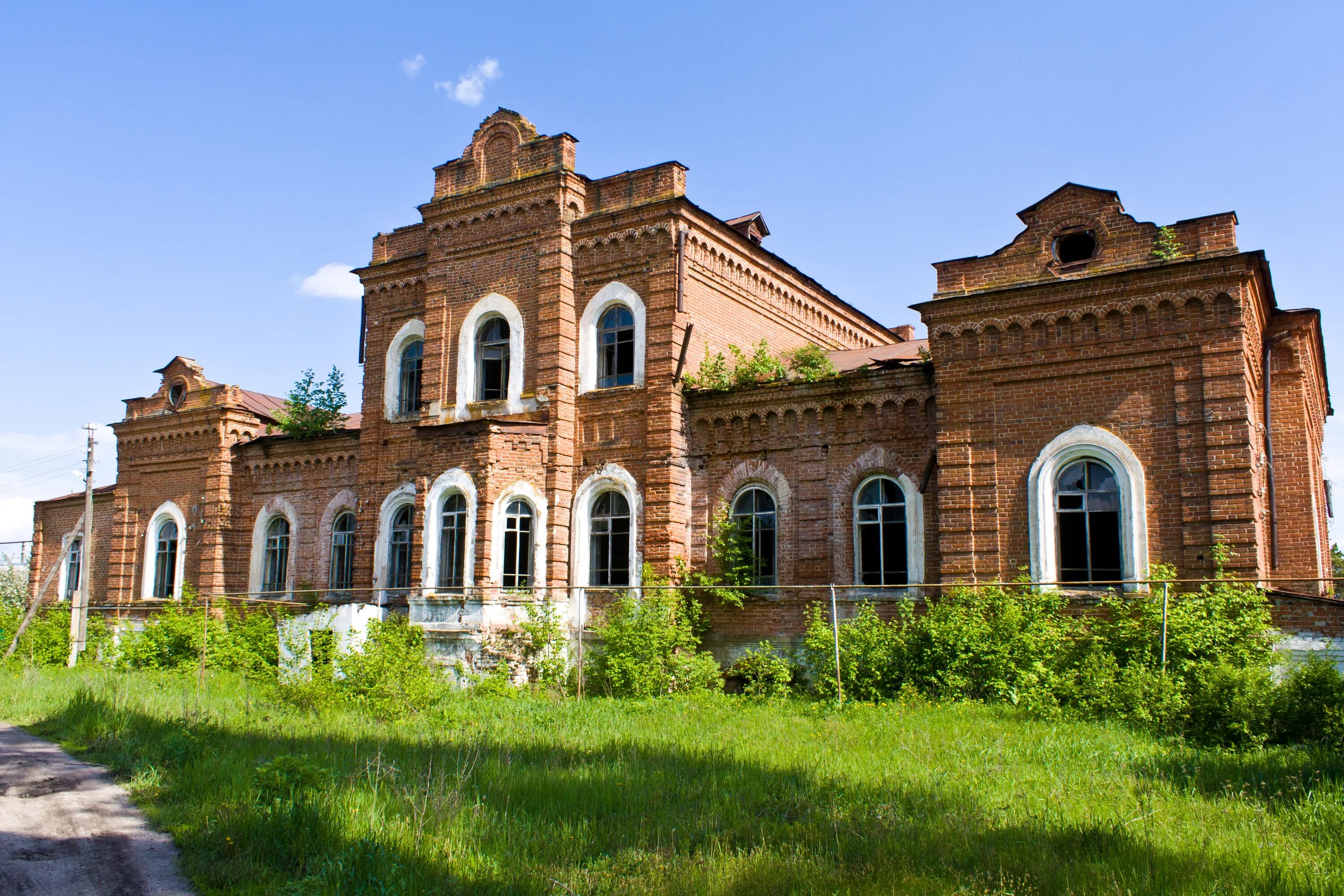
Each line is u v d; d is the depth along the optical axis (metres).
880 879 8.44
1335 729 14.08
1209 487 17.81
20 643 35.56
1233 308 18.00
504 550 24.53
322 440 31.80
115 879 9.23
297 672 23.77
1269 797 10.90
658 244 24.77
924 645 19.11
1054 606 18.42
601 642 24.17
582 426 25.36
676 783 12.09
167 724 16.67
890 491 22.59
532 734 16.09
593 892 8.46
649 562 23.84
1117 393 18.92
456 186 27.88
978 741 14.34
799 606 22.88
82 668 30.83
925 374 22.00
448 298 27.50
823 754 13.70
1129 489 18.61
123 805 11.94
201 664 24.70
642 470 24.38
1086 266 19.44
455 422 25.31
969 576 19.72
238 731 16.36
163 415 35.59
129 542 36.28
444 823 10.19
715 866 8.88
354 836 9.80
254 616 28.67
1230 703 14.90
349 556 30.94
